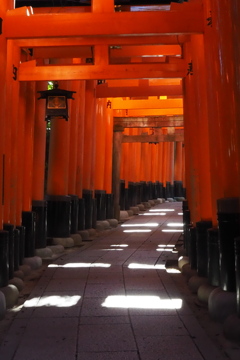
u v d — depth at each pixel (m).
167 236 15.52
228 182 5.89
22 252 9.47
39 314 6.07
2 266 6.80
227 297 5.71
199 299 6.73
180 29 7.38
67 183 14.25
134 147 26.98
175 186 39.12
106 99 19.73
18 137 9.77
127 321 5.72
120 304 6.50
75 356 4.59
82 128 15.84
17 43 9.32
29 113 10.72
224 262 5.83
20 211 9.57
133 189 26.77
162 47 11.60
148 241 14.26
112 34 7.51
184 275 8.72
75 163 15.21
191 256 8.55
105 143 20.22
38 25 7.46
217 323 5.71
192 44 8.30
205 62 7.11
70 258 10.77
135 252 11.68
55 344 4.94
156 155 33.12
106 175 20.28
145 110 20.41
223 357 4.54
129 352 4.68
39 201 11.74
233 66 5.19
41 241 11.77
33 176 11.76
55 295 7.08
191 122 9.30
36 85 11.72
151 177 32.03
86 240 15.27
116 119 20.83
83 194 16.66
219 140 6.50
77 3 13.96
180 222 20.59
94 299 6.80
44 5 13.93
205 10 7.23
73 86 15.02
